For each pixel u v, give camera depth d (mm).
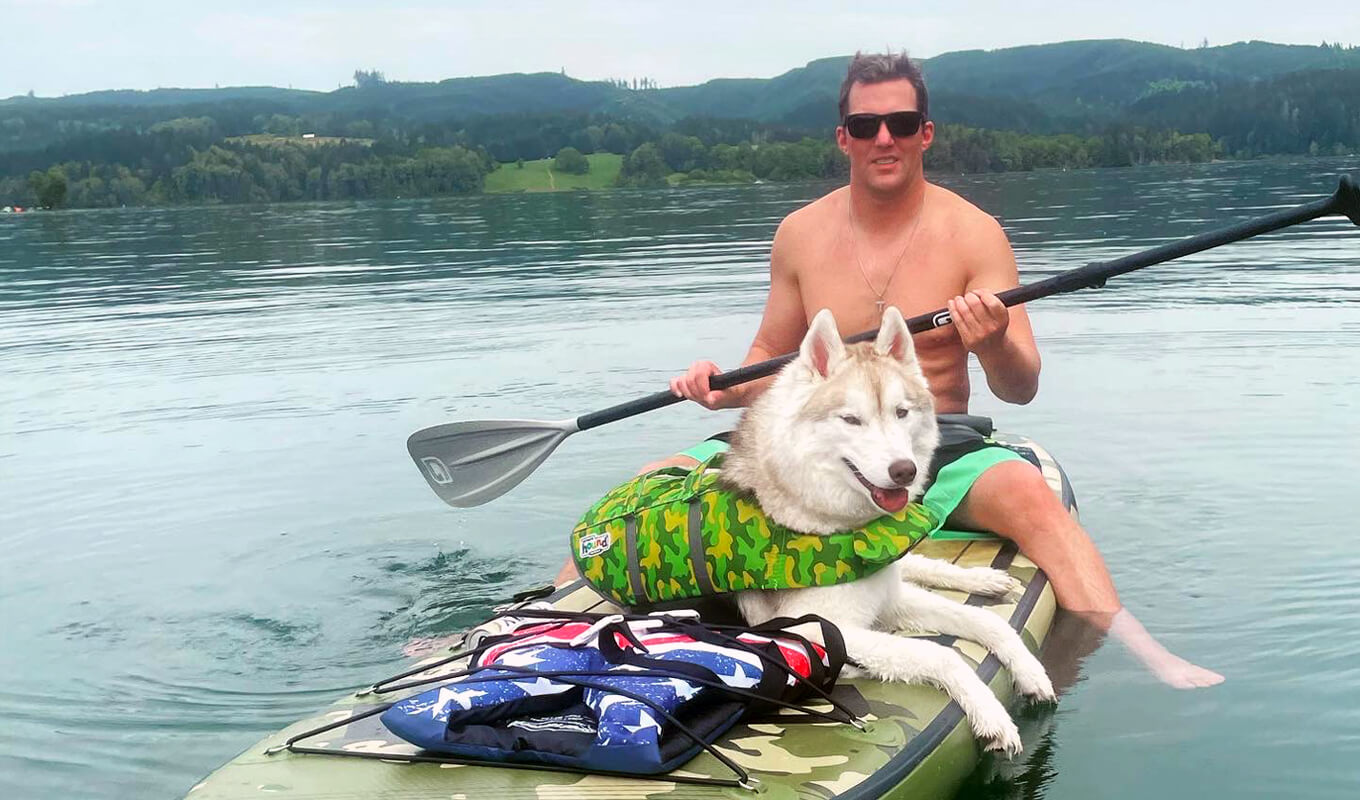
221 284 16609
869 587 3467
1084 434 6824
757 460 3541
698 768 2812
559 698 2975
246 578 5125
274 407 8367
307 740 3039
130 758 3533
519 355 9898
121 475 6824
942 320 4438
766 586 3422
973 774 3121
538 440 5160
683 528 3576
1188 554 4812
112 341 11609
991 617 3570
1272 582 4449
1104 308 11234
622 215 30844
